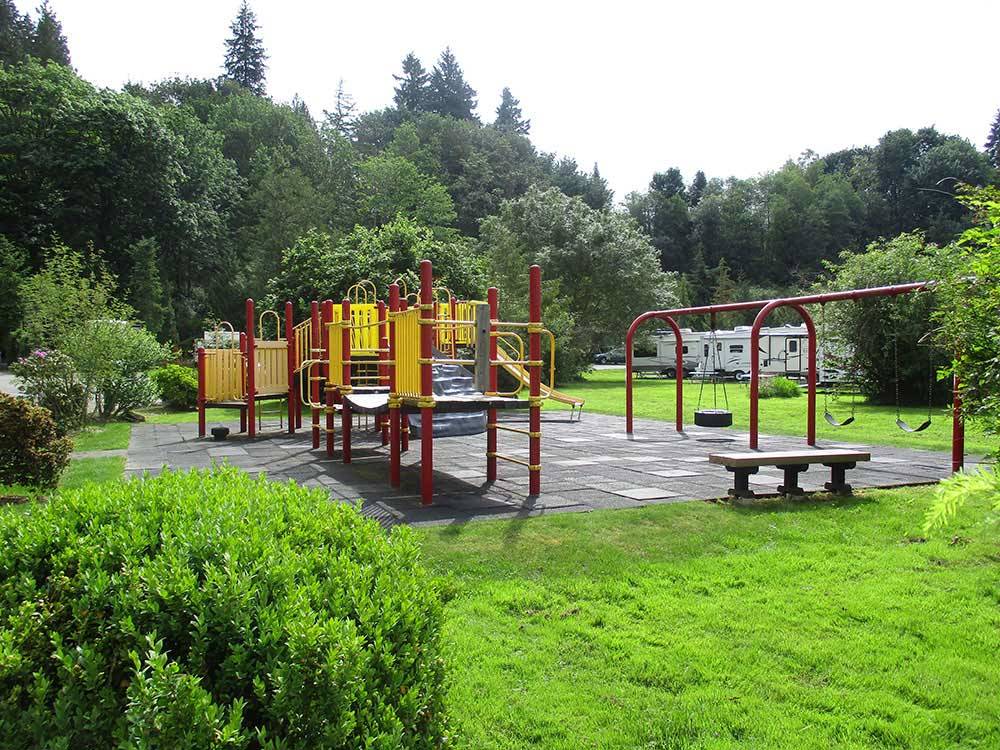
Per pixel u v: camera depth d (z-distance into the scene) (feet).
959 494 7.29
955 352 12.48
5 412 21.21
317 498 8.96
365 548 7.53
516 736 8.24
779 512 18.33
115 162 125.08
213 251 145.07
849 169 261.24
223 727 4.80
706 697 9.08
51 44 189.47
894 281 56.80
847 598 12.38
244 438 38.86
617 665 10.02
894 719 8.55
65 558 6.20
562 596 12.62
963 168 207.21
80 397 41.47
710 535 16.26
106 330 46.78
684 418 50.19
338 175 174.81
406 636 6.20
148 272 117.50
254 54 264.52
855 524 17.20
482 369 21.39
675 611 11.88
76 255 53.47
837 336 61.00
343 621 5.77
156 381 55.52
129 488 8.02
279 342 42.50
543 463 28.43
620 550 15.10
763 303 33.47
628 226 128.16
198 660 5.23
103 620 5.57
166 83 208.64
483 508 19.45
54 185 123.44
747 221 229.25
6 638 5.23
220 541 6.39
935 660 10.08
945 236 195.52
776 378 72.43
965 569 13.89
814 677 9.68
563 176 237.66
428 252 70.08
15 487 20.83
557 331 97.55
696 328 175.73
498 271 105.81
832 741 8.08
